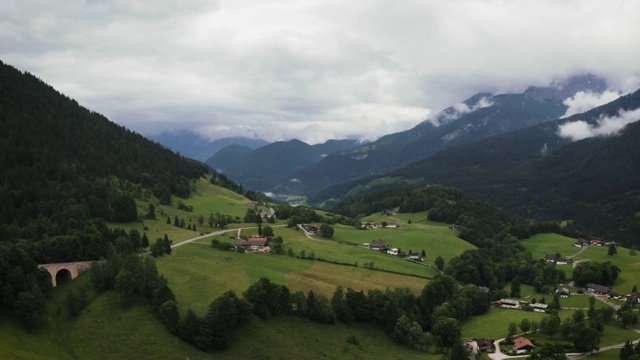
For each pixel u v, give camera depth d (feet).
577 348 587.27
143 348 490.08
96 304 545.85
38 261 582.76
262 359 523.70
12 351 428.15
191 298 581.53
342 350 576.61
